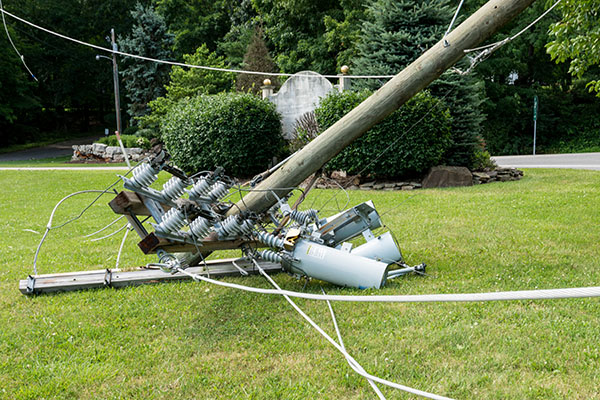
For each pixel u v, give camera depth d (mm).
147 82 31422
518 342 3703
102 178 16953
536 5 29938
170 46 32500
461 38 4922
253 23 34719
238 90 26344
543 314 4207
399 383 3215
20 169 20938
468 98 14781
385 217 8906
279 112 17734
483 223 8047
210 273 5684
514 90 33938
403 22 15148
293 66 30719
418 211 9391
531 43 31250
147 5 41688
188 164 17312
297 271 5188
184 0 41500
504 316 4207
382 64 15031
